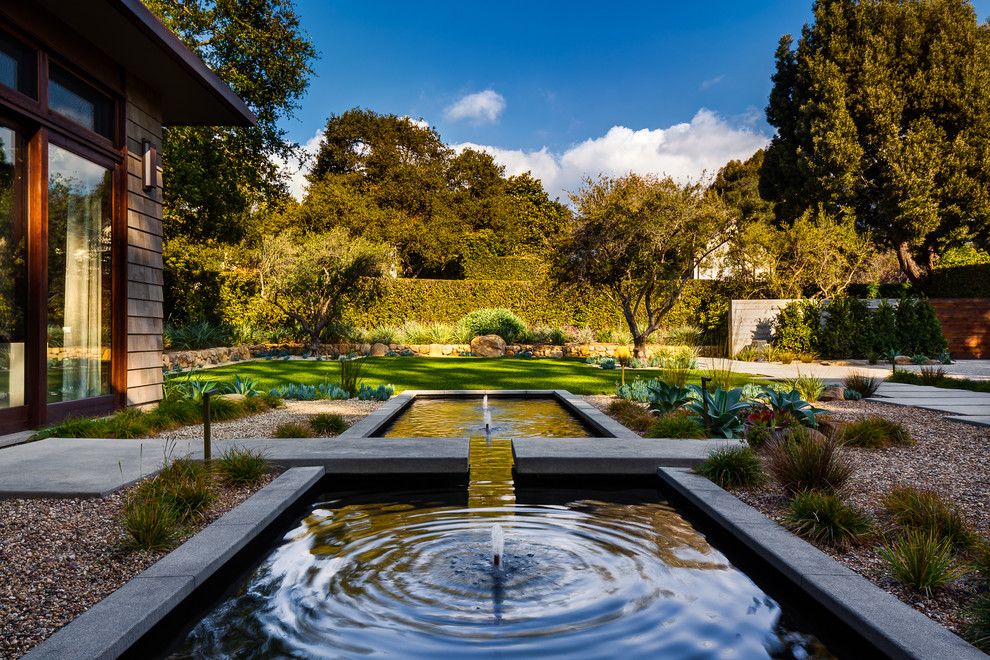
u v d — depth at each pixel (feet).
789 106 68.28
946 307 57.47
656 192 44.27
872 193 63.77
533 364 45.19
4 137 17.46
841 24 63.72
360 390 28.55
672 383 26.81
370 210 105.50
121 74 22.48
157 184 24.79
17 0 17.19
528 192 124.88
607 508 13.10
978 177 60.39
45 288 18.70
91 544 9.59
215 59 44.19
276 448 15.89
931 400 26.07
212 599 8.59
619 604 8.32
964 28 60.70
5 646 6.62
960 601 7.82
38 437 17.20
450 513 12.69
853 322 51.31
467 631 7.54
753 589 8.89
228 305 52.85
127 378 22.72
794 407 18.92
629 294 48.26
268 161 50.34
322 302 53.21
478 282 68.08
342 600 8.46
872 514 11.05
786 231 65.26
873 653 6.84
